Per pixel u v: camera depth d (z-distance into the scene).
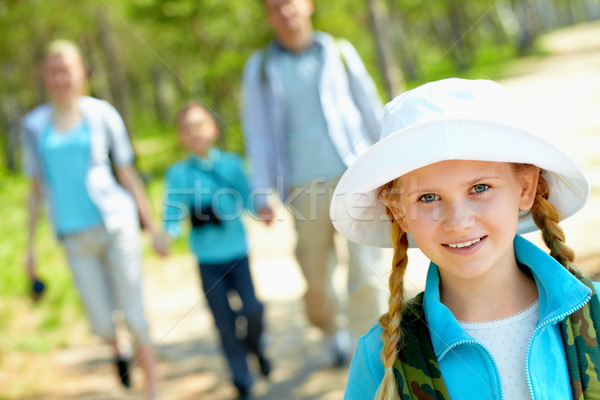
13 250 9.87
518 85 26.62
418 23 51.78
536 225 1.92
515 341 1.74
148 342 4.89
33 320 7.15
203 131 4.88
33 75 24.80
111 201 4.80
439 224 1.70
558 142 12.54
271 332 6.27
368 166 1.75
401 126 1.74
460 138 1.63
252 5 18.53
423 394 1.71
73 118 4.79
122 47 25.80
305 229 4.68
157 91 41.44
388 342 1.74
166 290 8.44
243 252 4.93
